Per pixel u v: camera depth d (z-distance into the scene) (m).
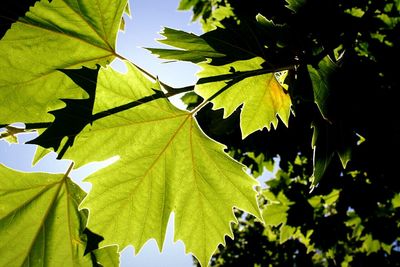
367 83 0.46
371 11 0.54
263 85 0.44
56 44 0.40
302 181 0.88
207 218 0.46
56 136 0.40
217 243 0.46
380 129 0.46
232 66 0.43
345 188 0.70
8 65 0.39
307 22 0.49
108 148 0.42
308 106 0.66
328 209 0.94
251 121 0.45
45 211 0.44
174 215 0.46
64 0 0.38
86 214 0.45
